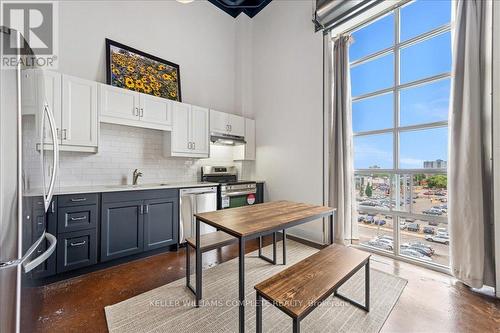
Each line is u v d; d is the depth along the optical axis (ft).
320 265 4.94
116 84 9.48
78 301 5.81
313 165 10.85
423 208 8.06
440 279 6.91
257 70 13.96
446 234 7.57
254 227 4.91
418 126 8.10
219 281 6.86
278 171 12.58
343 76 9.66
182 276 7.24
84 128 7.95
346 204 9.53
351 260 5.20
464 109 6.40
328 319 5.14
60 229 6.73
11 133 3.28
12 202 3.27
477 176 6.17
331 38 10.21
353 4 8.70
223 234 7.18
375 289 6.36
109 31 9.75
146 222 8.64
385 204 9.06
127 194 8.15
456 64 6.66
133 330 4.76
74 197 7.00
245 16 14.21
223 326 4.92
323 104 10.43
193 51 12.62
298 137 11.55
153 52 11.07
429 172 7.86
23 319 3.58
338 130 9.70
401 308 5.52
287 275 4.50
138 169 10.28
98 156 9.16
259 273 7.38
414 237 8.31
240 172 13.97
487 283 6.26
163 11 11.48
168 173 11.32
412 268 7.69
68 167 8.45
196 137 11.32
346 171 9.57
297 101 11.60
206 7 13.24
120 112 8.83
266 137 13.30
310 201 10.96
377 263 8.11
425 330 4.78
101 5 9.55
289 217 5.81
